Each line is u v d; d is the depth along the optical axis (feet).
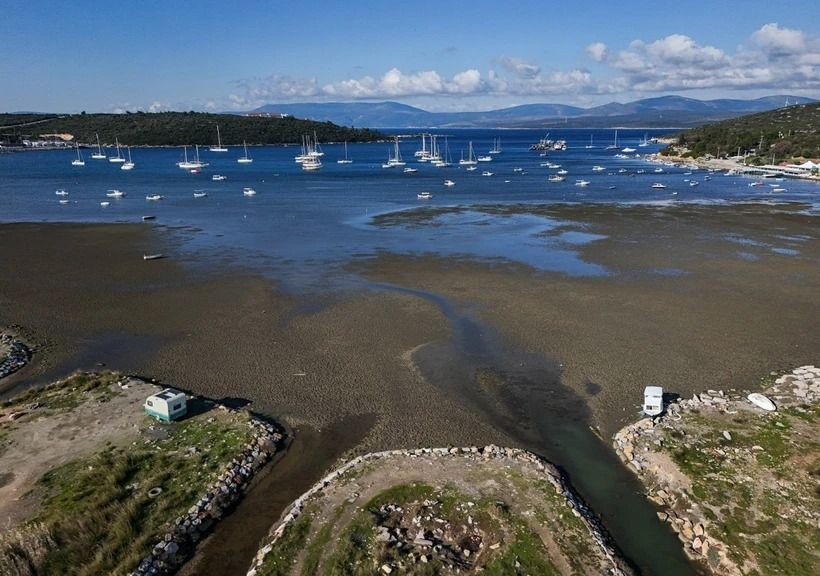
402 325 139.23
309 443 91.40
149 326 140.67
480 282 173.58
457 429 95.45
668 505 76.23
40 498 75.51
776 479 78.95
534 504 74.54
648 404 96.63
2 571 62.34
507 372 115.24
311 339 131.34
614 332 134.00
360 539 68.13
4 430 92.43
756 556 65.92
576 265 192.65
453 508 73.82
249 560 67.05
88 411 98.63
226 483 78.95
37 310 151.84
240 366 118.32
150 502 75.10
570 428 95.81
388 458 85.40
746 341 128.26
